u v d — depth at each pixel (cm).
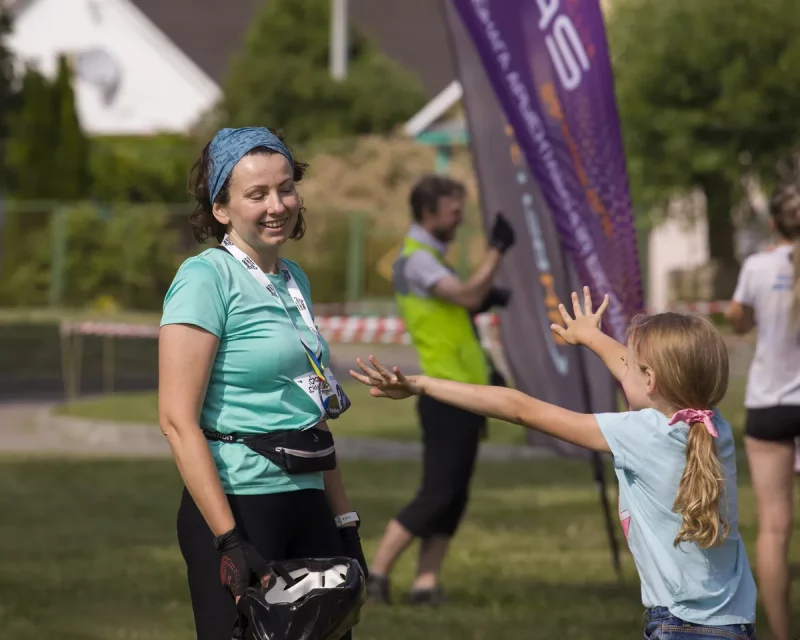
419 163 9956
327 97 12256
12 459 3675
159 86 14625
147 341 7512
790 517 1622
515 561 2238
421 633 1745
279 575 1003
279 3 12888
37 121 10100
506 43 1781
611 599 1958
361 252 9150
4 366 6356
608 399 1889
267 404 1046
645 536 1086
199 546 1038
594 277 1753
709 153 7856
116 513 2788
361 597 1006
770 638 1681
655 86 7994
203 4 15525
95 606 1936
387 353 7044
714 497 1052
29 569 2209
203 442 1009
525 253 1941
